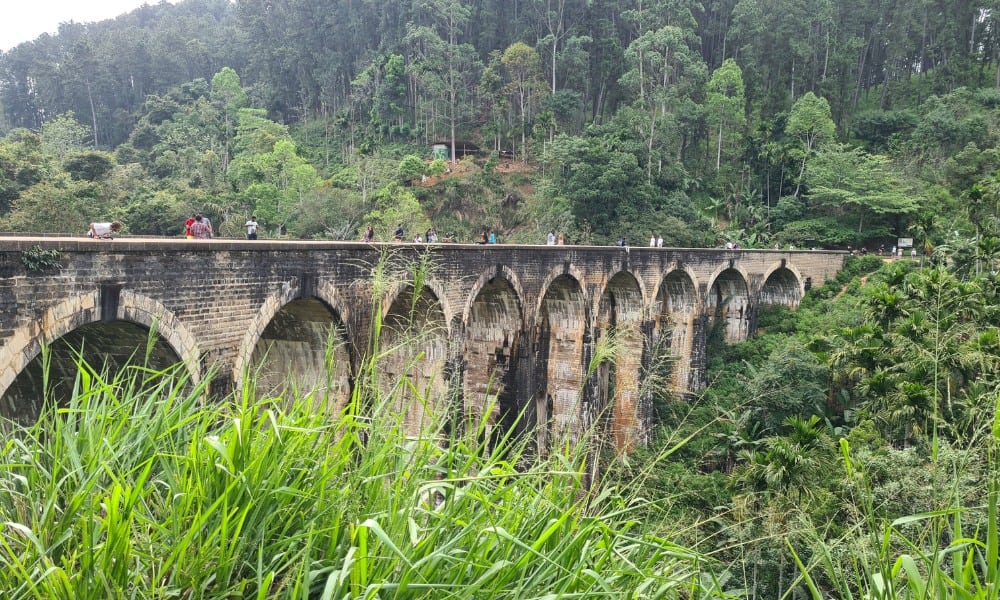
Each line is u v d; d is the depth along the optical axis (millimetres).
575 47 80062
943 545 8633
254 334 14016
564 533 5078
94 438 4930
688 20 76812
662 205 61812
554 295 30969
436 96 80188
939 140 67125
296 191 63562
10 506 4711
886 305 25922
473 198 69812
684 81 72812
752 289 45594
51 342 10164
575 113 79562
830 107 79938
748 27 83625
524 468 6871
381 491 5051
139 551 4043
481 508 5305
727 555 13078
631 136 66062
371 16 95500
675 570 6031
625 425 32812
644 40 70938
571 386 31297
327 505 4719
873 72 90312
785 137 73625
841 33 87312
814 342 31578
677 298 40125
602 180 57469
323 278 15867
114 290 11078
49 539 4258
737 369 41188
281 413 5062
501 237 66062
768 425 28984
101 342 12164
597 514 5637
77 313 10523
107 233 16344
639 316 35156
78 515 4410
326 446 5215
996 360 13539
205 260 12773
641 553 5441
